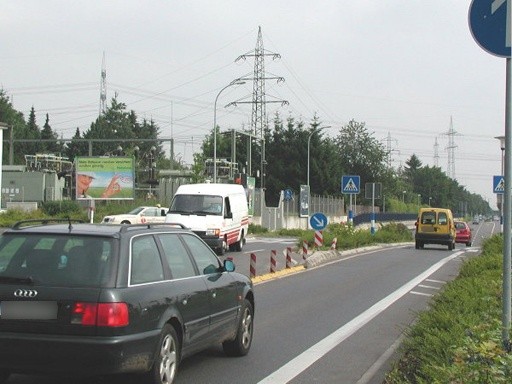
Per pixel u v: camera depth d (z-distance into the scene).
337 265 26.23
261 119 70.50
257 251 31.38
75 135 129.38
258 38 70.62
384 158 100.75
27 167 68.19
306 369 9.05
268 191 90.44
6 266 6.88
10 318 6.59
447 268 25.42
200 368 8.93
